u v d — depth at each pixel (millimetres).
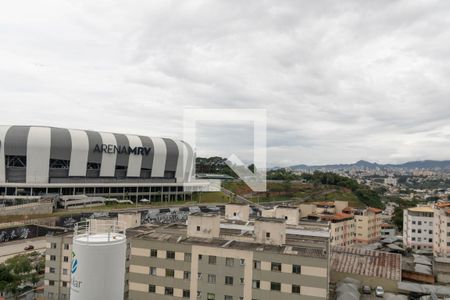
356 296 56375
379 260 73750
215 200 128000
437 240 102688
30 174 121875
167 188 149125
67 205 116562
